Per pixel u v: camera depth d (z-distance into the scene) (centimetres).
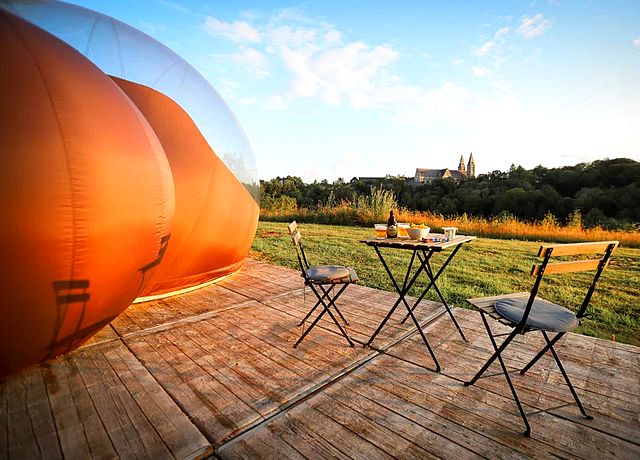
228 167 411
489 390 221
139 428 181
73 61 220
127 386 220
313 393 216
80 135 198
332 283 278
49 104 190
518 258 692
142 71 357
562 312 202
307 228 1209
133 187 226
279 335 303
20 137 177
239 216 436
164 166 265
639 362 256
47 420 186
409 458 163
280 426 185
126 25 388
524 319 186
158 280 378
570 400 210
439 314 356
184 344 283
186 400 206
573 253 178
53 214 185
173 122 362
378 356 266
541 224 1198
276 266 585
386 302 396
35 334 203
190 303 386
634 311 389
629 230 1116
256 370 243
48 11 325
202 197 376
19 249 177
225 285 462
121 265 227
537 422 190
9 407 196
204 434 178
